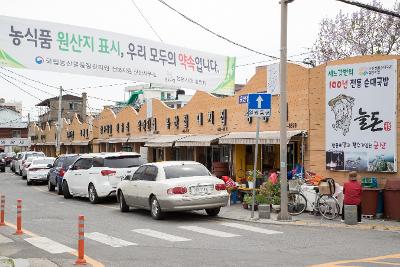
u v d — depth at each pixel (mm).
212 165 26922
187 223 14047
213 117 25953
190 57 13117
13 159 47562
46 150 65250
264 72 21453
